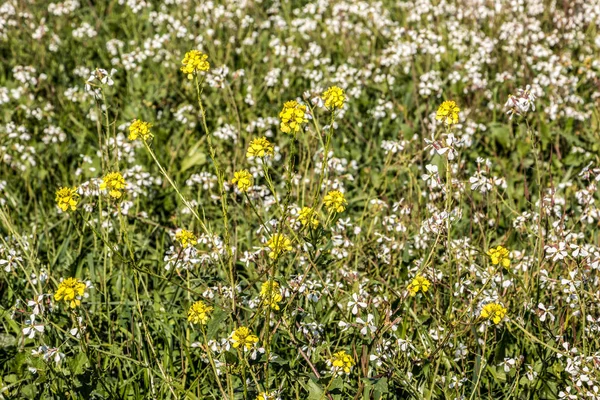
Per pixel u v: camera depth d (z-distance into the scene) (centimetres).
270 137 579
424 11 704
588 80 654
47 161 554
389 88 629
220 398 345
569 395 326
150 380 349
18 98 615
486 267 379
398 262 420
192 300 391
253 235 465
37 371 339
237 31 762
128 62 641
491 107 606
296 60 698
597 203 484
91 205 398
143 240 461
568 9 734
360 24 757
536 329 365
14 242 436
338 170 452
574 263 360
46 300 365
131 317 368
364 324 313
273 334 333
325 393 294
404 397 341
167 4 855
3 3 824
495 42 664
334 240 347
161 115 618
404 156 466
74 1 820
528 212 423
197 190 531
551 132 578
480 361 321
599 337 348
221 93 616
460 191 426
